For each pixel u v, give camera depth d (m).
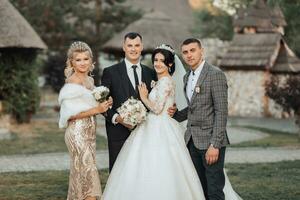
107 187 7.10
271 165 11.62
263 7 27.06
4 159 12.64
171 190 6.70
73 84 7.04
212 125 6.71
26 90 19.78
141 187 6.75
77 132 6.94
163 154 6.88
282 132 18.73
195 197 6.88
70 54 7.13
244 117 25.06
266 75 25.00
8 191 9.09
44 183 9.77
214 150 6.52
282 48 25.48
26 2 33.31
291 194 8.74
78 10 34.78
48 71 33.28
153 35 28.19
